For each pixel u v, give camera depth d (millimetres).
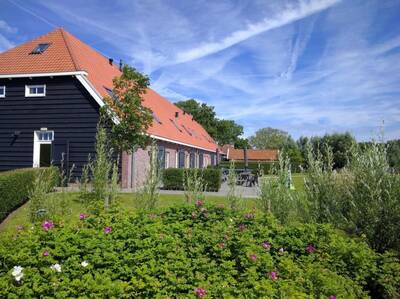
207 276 3357
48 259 3268
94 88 15211
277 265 3682
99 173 8273
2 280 2941
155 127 19906
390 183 5020
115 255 3529
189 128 33812
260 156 58312
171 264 3354
